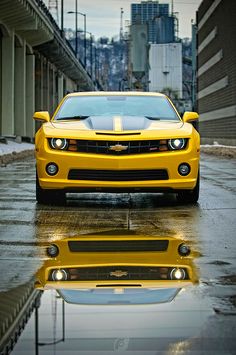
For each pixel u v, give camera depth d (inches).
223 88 2340.1
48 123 422.0
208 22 2684.5
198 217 360.8
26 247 271.1
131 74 4569.4
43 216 364.5
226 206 409.1
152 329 150.5
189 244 277.3
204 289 192.7
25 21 1814.7
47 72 2812.5
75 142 390.0
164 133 393.4
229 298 182.1
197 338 144.6
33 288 193.8
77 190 392.8
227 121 2272.4
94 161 384.5
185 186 395.2
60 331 148.3
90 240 287.6
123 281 200.7
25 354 133.3
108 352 134.0
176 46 4719.5
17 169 808.3
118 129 393.4
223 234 304.0
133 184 386.9
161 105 453.1
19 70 2082.9
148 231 313.0
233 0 2113.7
